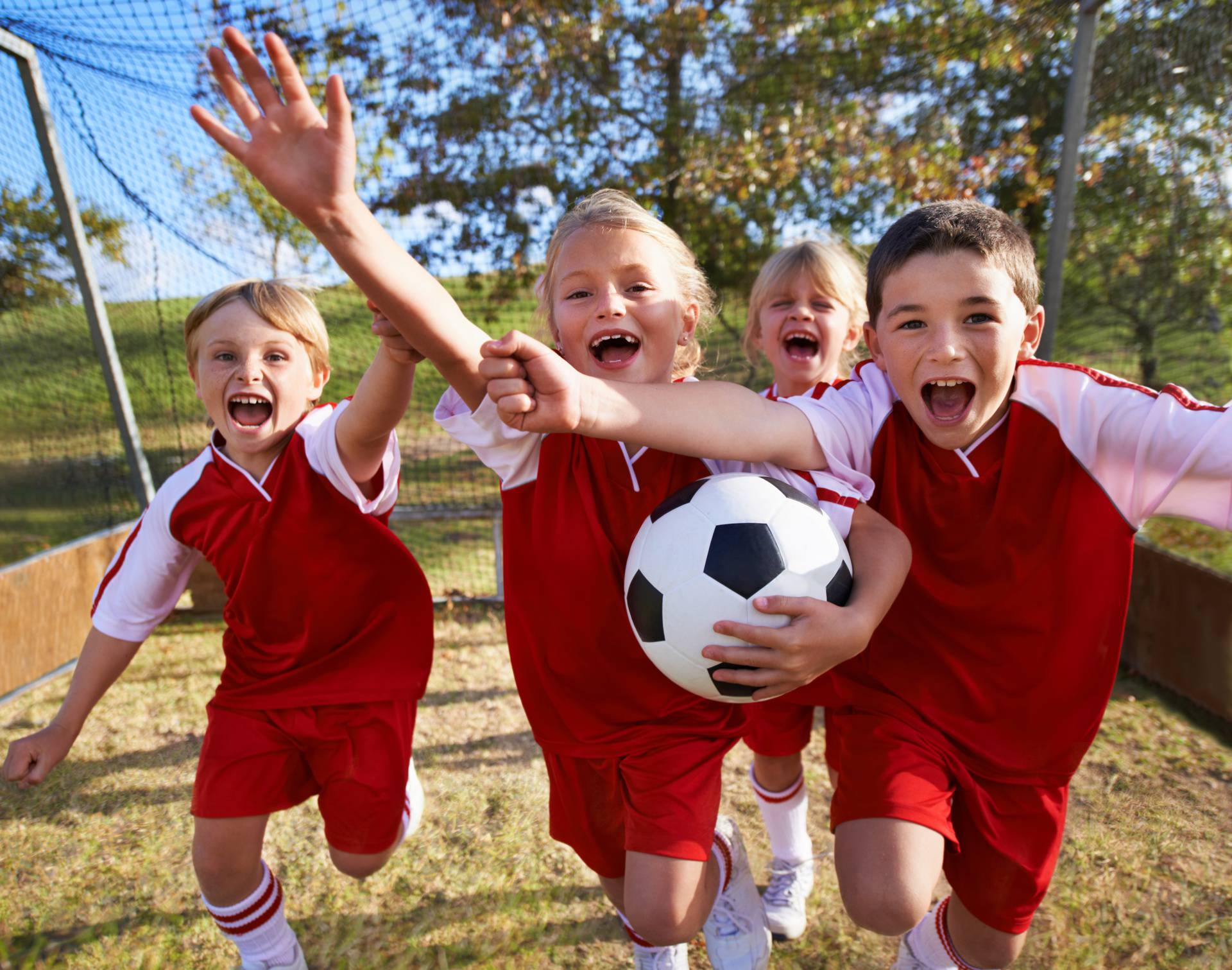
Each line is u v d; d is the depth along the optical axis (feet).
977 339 5.08
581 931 7.85
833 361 9.71
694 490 5.27
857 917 5.16
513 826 9.50
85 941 7.89
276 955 6.94
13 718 12.38
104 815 9.93
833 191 24.47
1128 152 16.19
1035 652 5.73
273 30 18.63
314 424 7.09
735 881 6.55
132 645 7.29
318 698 6.84
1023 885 5.73
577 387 4.38
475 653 14.48
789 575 4.88
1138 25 15.01
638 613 5.19
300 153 3.91
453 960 7.55
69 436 18.67
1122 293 16.65
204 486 7.07
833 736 7.32
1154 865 8.63
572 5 22.08
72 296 17.88
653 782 5.57
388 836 6.89
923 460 5.80
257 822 6.63
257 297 7.07
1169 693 12.51
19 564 13.41
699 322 7.41
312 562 6.86
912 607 5.95
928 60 20.65
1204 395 15.65
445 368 5.05
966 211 5.30
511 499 6.01
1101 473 5.53
